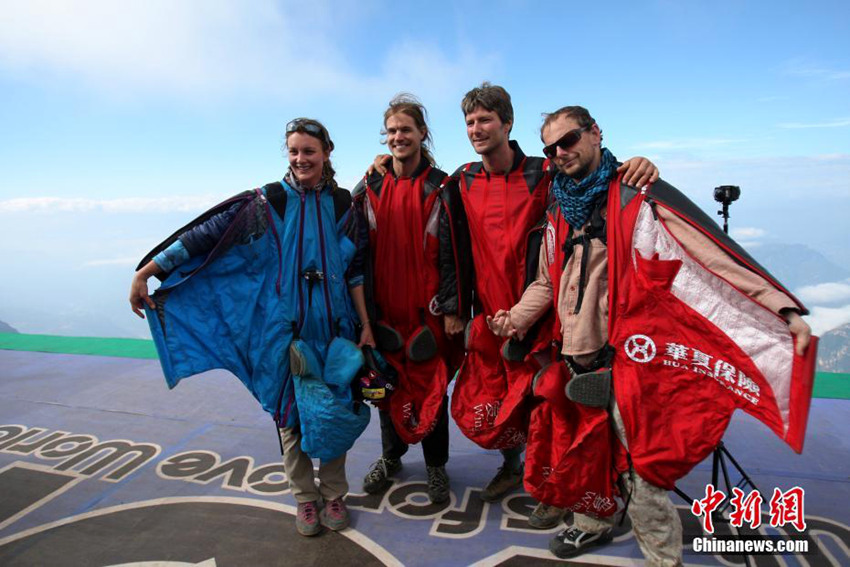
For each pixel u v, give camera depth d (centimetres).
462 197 256
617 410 190
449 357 286
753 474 296
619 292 185
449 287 260
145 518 274
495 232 246
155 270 220
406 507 278
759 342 164
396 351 268
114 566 237
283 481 306
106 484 309
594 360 199
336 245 243
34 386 476
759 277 160
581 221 198
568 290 202
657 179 186
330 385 237
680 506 269
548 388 206
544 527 255
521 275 246
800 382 152
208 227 223
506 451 272
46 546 253
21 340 629
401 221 257
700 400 177
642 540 197
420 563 233
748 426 357
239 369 243
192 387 466
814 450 322
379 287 267
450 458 329
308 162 226
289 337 233
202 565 236
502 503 278
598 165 194
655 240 180
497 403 258
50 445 362
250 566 235
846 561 224
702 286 173
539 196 240
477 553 239
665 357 180
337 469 258
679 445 178
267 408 241
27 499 295
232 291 236
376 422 388
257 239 227
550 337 231
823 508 262
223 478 312
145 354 566
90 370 518
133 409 421
